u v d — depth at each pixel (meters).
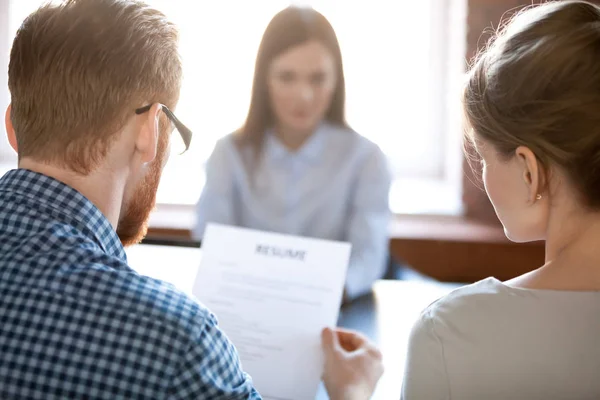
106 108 0.71
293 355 1.02
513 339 0.65
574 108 0.60
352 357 0.99
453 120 2.84
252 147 2.04
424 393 0.68
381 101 2.96
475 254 2.53
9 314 0.64
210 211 2.02
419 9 2.87
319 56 1.90
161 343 0.63
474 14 2.58
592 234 0.65
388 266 1.95
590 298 0.65
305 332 1.04
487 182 0.71
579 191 0.63
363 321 1.29
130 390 0.63
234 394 0.67
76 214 0.70
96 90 0.71
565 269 0.67
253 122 2.02
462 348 0.67
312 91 1.93
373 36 2.88
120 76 0.71
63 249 0.67
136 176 0.77
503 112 0.64
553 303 0.65
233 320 1.07
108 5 0.73
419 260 2.54
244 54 2.80
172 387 0.63
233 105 2.86
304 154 2.03
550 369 0.65
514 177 0.67
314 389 0.99
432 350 0.68
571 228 0.66
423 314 0.71
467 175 2.70
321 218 2.04
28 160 0.73
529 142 0.63
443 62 2.91
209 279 1.12
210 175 2.05
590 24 0.62
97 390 0.63
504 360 0.65
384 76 2.93
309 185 2.04
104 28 0.71
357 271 1.86
